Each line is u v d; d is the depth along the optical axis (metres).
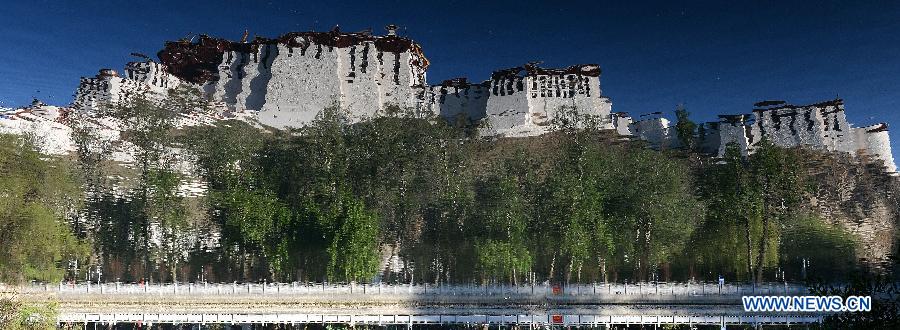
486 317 56.66
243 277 76.00
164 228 77.62
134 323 60.59
